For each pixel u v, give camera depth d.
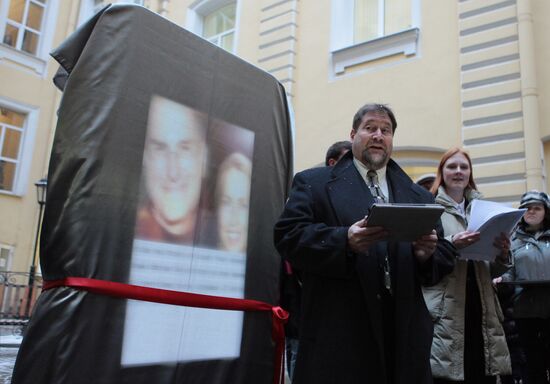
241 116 2.69
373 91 7.47
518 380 3.90
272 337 2.64
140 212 2.18
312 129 7.99
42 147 12.24
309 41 8.41
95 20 2.22
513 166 6.00
